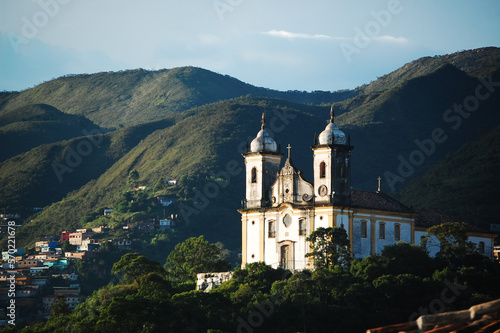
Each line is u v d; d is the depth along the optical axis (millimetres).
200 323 99562
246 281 110188
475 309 21406
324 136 116062
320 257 110312
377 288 103250
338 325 99625
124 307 98125
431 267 111562
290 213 117062
